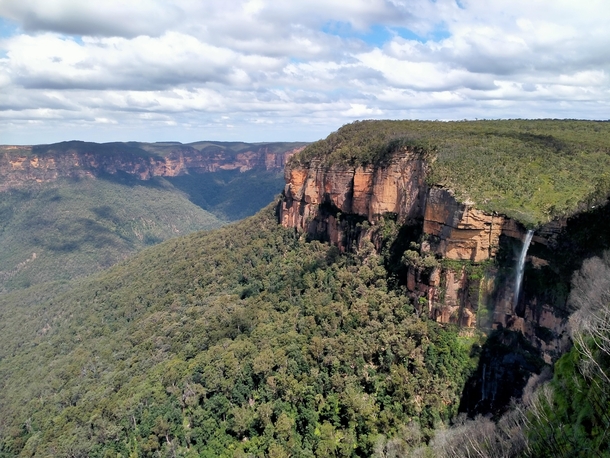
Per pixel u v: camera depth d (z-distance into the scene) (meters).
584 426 28.42
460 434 45.50
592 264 46.88
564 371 34.72
